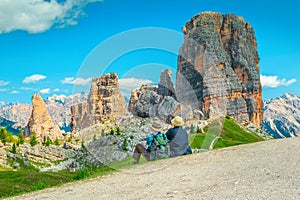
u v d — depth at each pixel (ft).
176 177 32.45
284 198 21.72
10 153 326.24
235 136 333.62
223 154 42.98
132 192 28.55
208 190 25.95
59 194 32.99
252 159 38.55
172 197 24.90
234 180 28.76
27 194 36.68
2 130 376.48
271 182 26.55
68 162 266.98
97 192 30.94
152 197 25.73
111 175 38.91
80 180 39.75
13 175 127.54
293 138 56.49
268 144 50.26
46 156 339.16
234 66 648.38
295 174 28.60
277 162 35.24
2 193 64.64
